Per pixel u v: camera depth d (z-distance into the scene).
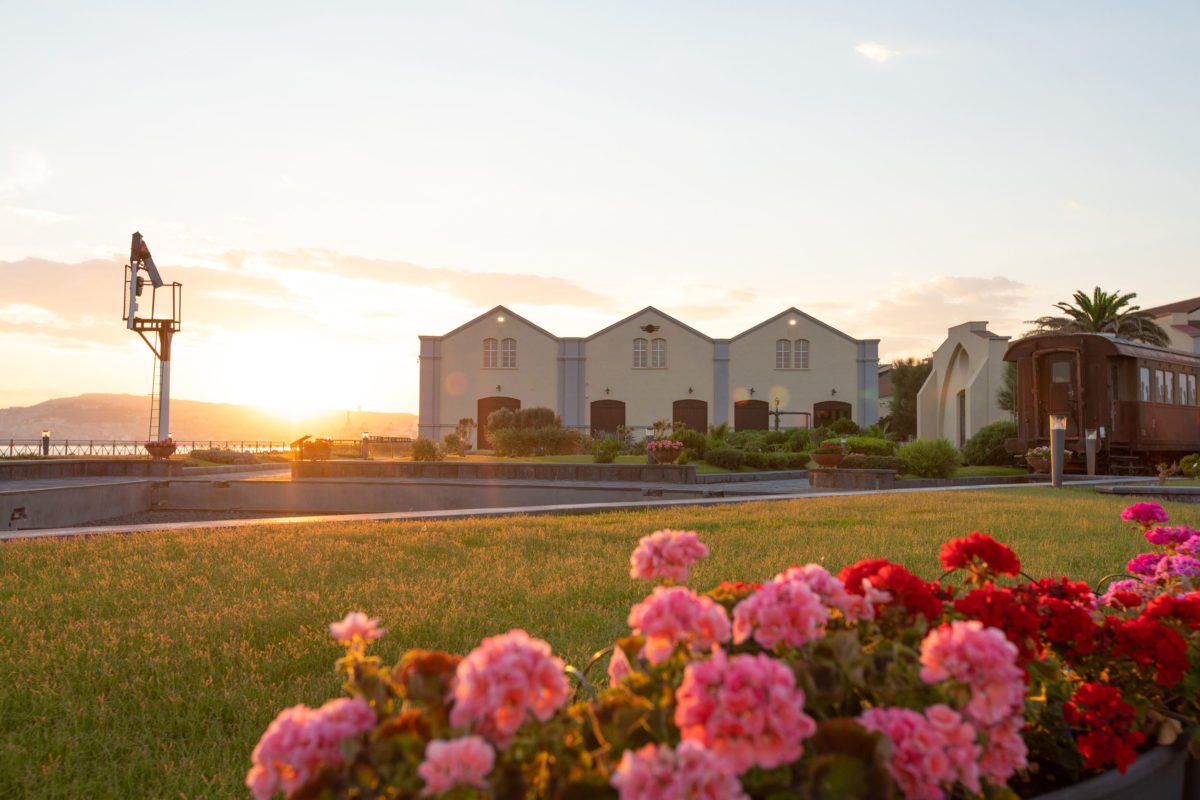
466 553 8.89
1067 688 2.94
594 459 26.98
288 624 5.91
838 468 23.08
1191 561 4.38
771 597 2.14
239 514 23.33
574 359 53.44
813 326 53.75
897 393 66.81
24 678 4.82
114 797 3.59
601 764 1.88
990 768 2.15
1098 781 2.54
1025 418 27.03
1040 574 7.48
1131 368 25.56
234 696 4.58
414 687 1.96
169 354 32.53
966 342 46.88
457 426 51.12
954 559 3.02
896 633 2.50
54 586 7.13
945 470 23.95
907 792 1.91
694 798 1.61
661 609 2.04
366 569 7.93
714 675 1.79
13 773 3.73
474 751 1.68
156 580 7.40
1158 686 2.97
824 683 2.09
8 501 16.36
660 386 53.62
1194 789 2.93
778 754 1.74
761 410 53.50
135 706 4.50
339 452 34.56
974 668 2.03
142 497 23.72
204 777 3.71
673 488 20.53
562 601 6.68
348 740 1.85
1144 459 27.14
